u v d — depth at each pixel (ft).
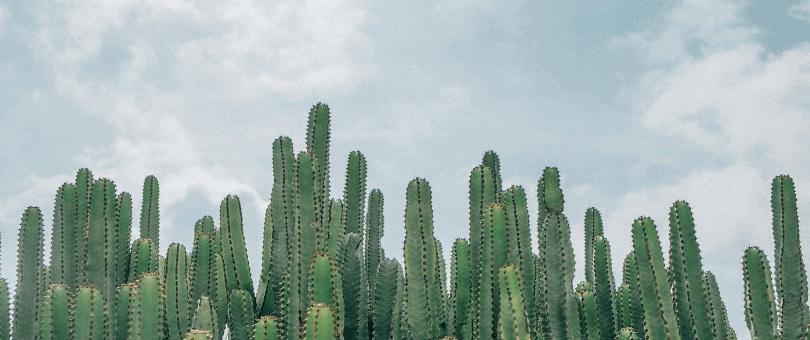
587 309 13.32
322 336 9.87
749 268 12.75
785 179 13.69
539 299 13.53
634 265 13.78
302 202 12.99
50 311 11.98
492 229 12.26
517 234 13.19
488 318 12.07
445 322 14.70
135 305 12.64
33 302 13.70
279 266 14.65
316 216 13.07
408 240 13.07
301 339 11.25
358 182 15.85
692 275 12.46
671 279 13.34
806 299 13.41
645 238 12.64
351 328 12.69
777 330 12.99
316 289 11.07
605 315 13.66
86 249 14.40
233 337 14.29
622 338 12.08
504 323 10.98
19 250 13.85
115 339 13.44
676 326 12.34
